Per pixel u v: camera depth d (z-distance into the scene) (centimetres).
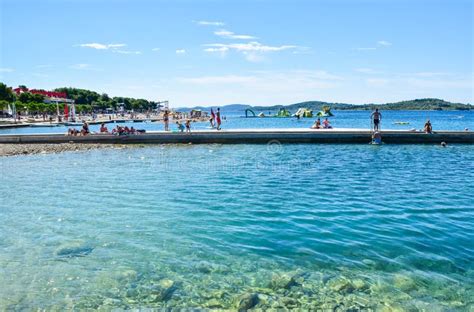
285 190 1345
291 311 597
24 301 627
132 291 659
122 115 10462
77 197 1282
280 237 883
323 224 966
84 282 689
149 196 1281
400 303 613
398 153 2402
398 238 867
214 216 1045
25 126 5906
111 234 920
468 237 867
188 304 620
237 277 703
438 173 1673
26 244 862
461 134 2958
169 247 837
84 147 2877
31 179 1620
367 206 1123
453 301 617
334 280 685
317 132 3023
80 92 16100
